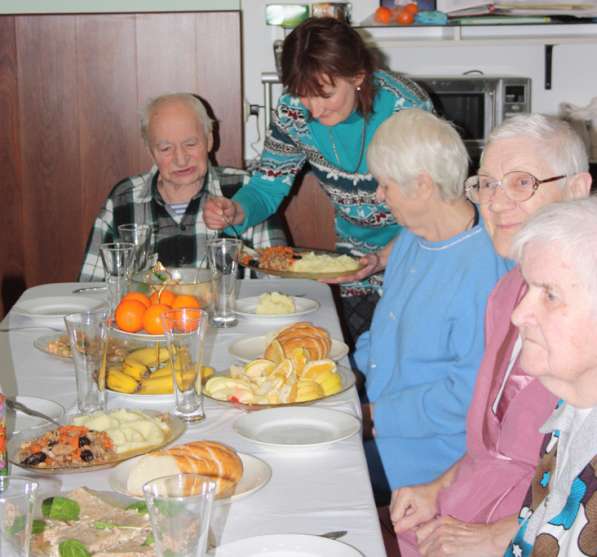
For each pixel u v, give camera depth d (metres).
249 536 1.14
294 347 1.80
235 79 3.78
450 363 1.90
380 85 2.63
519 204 1.55
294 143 2.86
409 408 1.90
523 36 3.94
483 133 3.87
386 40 3.79
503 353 1.62
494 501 1.62
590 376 1.08
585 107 3.92
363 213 2.83
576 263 1.05
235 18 3.73
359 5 3.98
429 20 3.77
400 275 2.07
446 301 1.89
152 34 3.73
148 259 2.59
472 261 1.88
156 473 1.22
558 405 1.23
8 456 1.34
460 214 1.92
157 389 1.66
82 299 2.39
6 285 3.90
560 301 1.06
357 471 1.33
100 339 1.52
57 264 3.89
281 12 3.90
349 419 1.50
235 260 2.18
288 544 1.08
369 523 1.17
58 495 1.19
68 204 3.84
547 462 1.21
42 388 1.72
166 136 2.86
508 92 3.82
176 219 2.96
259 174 2.94
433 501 1.71
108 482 1.29
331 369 1.69
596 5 3.76
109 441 1.37
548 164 1.54
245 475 1.30
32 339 2.07
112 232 2.98
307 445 1.39
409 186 1.88
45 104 3.77
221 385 1.63
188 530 0.96
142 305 1.98
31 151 3.80
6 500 0.93
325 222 3.87
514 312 1.11
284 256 2.63
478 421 1.63
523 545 1.17
